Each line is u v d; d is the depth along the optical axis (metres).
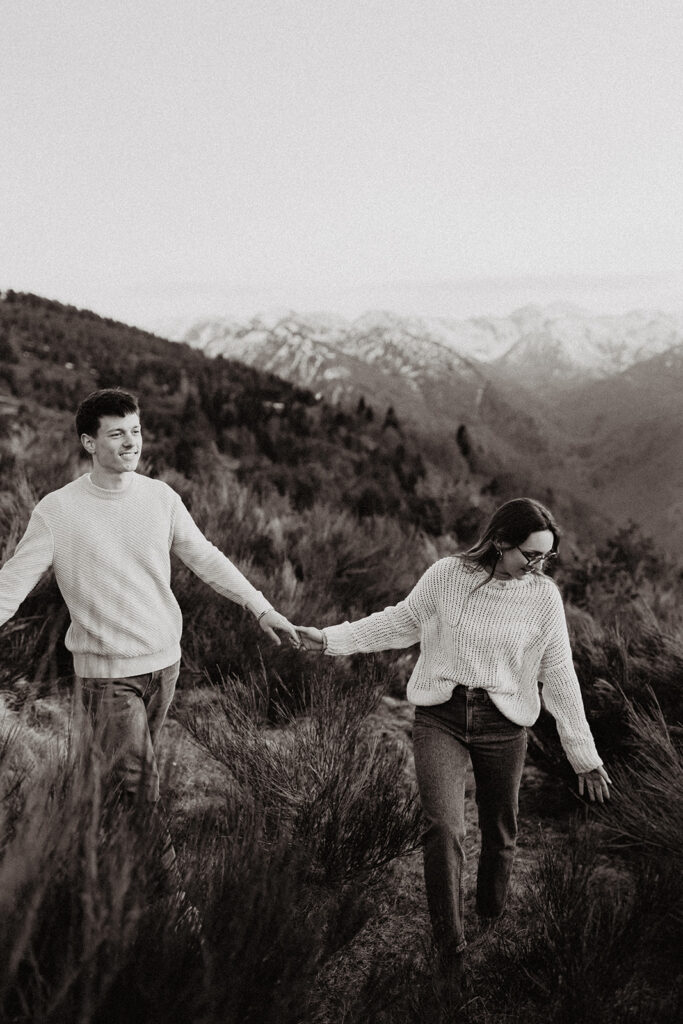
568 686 2.34
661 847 2.57
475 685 2.23
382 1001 1.70
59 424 11.10
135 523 2.17
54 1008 1.13
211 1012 1.26
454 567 2.32
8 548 3.54
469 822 3.05
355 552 6.06
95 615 2.12
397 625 2.43
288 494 10.48
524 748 2.32
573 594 7.31
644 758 3.11
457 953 2.01
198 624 3.81
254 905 1.52
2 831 1.39
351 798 2.46
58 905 1.32
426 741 2.27
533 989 2.00
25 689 2.82
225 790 2.51
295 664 3.66
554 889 2.17
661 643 4.05
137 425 2.14
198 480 8.27
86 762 1.54
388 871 2.48
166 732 3.07
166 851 1.58
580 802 3.27
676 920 2.23
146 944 1.32
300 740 2.78
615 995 1.90
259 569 4.86
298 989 1.47
